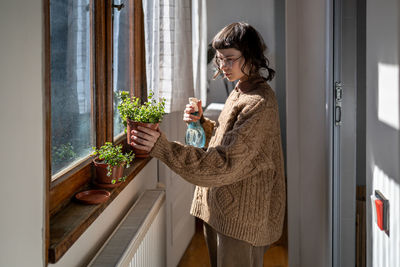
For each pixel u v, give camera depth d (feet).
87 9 5.87
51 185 4.84
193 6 11.96
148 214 6.43
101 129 6.36
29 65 3.34
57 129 5.09
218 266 6.43
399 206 3.65
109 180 5.85
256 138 5.66
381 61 4.10
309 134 8.64
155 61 8.55
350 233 7.48
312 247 8.69
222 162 5.37
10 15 3.06
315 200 8.29
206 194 6.55
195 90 12.17
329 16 7.11
